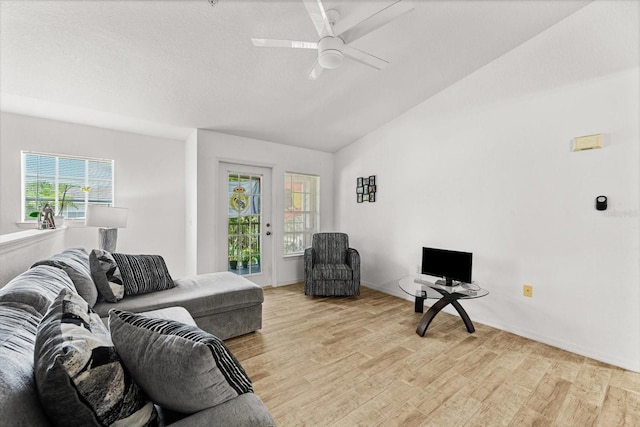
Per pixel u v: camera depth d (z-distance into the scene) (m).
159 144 3.98
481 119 2.95
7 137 3.02
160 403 0.88
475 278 2.99
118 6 1.84
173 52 2.29
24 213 3.15
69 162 3.41
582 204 2.32
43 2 1.76
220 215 3.88
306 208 4.79
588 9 2.28
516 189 2.69
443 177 3.30
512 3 2.23
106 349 0.79
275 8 1.97
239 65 2.54
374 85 3.13
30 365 0.72
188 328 0.95
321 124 3.90
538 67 2.55
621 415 1.60
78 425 0.67
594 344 2.24
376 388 1.82
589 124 2.28
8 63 2.19
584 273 2.30
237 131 3.81
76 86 2.53
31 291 1.11
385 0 2.01
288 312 3.19
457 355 2.25
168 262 4.04
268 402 1.68
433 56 2.75
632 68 2.09
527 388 1.83
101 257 2.13
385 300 3.66
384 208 4.07
